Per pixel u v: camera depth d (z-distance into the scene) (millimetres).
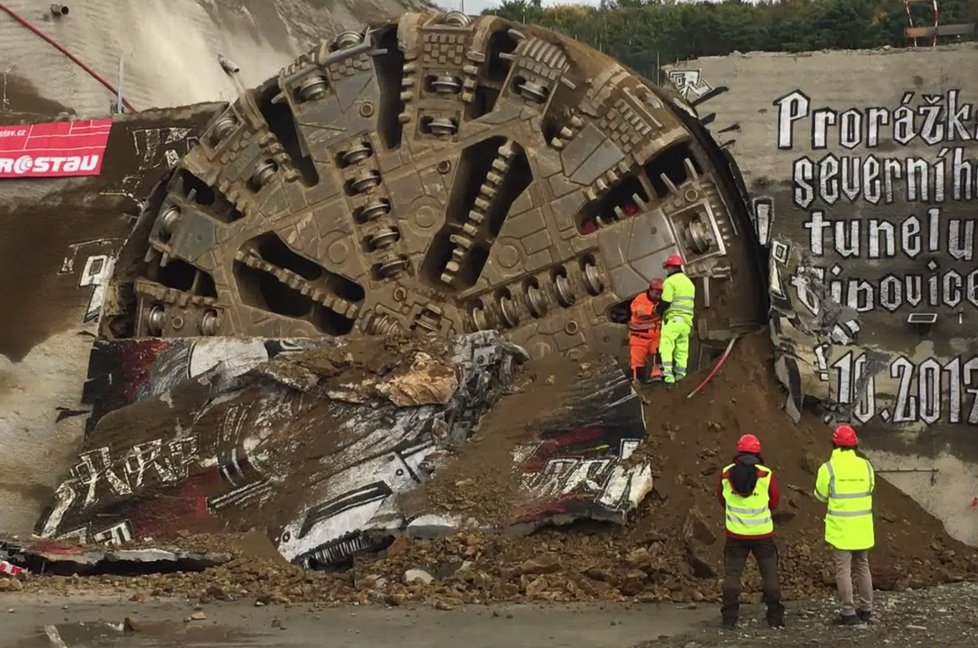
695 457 17031
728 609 12367
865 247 21609
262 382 19391
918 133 21609
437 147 21219
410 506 16609
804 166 21891
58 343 22703
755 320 20312
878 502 19172
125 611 13539
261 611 13555
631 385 17797
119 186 23562
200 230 22531
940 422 21031
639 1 56125
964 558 17547
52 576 16750
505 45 21734
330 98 21891
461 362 18828
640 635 11812
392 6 43562
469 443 17578
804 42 45750
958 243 21344
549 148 20578
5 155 24062
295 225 21891
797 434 18281
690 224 20109
